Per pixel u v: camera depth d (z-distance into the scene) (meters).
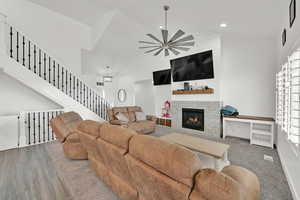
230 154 2.90
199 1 2.44
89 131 1.80
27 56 4.08
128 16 3.63
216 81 4.02
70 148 2.57
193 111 4.56
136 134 1.30
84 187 1.84
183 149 0.95
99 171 1.89
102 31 4.40
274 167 2.38
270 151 3.05
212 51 4.01
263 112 3.63
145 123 4.37
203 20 3.12
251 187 1.06
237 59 3.94
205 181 0.83
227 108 3.96
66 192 1.76
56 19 4.47
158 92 6.02
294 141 1.65
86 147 2.04
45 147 3.31
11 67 2.97
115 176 1.60
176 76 4.93
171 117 5.24
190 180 0.87
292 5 1.81
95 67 6.82
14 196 1.71
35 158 2.72
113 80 7.41
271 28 2.88
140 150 1.11
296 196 1.59
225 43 4.09
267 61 3.54
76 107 3.90
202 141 2.60
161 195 1.05
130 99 7.03
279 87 2.51
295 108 1.64
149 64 5.95
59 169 2.31
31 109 3.97
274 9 2.26
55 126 2.72
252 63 3.74
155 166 1.01
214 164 2.20
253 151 3.05
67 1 3.86
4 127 3.16
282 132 2.43
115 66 7.37
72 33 4.77
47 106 4.21
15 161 2.60
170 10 2.92
